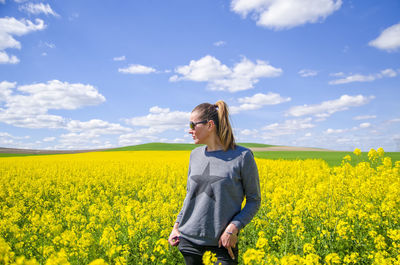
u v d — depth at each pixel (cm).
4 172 1728
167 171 1556
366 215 602
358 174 1007
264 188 964
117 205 768
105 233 448
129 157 3303
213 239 215
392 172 959
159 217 656
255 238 532
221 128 232
